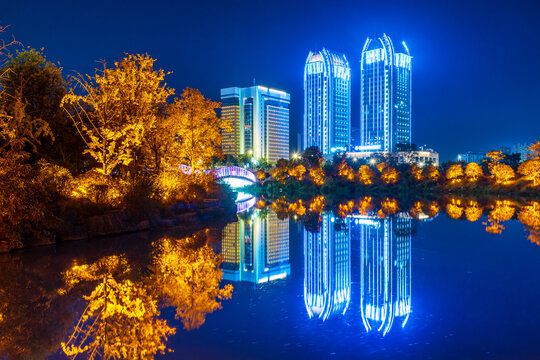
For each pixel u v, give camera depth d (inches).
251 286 858.1
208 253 1195.3
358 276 967.6
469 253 1246.9
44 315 642.8
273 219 2234.3
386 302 746.8
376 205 3255.4
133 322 617.3
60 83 2016.5
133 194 1626.5
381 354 510.3
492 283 882.8
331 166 5949.8
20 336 560.7
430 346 535.8
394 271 1016.2
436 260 1147.9
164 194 1926.7
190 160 2437.3
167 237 1429.6
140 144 1801.2
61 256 1070.4
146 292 777.6
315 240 1531.7
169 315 653.9
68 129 2015.3
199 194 2288.4
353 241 1498.5
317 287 856.9
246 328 598.9
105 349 521.3
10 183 1101.7
